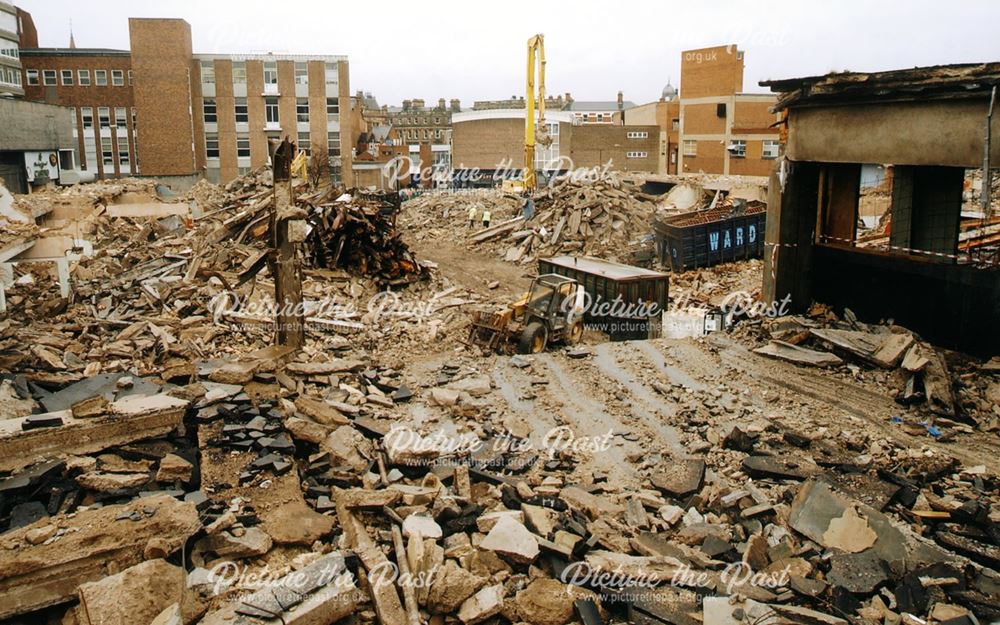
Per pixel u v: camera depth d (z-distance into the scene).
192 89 63.50
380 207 27.34
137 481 8.55
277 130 65.50
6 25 61.94
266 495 8.70
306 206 24.92
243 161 65.62
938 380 13.09
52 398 10.45
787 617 7.15
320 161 61.94
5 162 46.12
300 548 8.02
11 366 12.40
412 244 39.62
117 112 68.06
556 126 78.19
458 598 7.14
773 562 8.40
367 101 133.25
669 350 16.41
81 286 20.59
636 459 11.19
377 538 8.33
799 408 13.09
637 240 34.81
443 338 18.67
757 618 7.09
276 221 14.11
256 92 64.44
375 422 11.87
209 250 21.12
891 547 8.55
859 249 16.86
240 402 10.95
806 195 17.16
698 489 10.22
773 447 11.59
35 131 49.41
